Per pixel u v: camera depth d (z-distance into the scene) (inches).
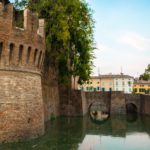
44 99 2142.0
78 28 2356.1
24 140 1315.2
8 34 1235.2
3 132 1227.9
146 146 1605.6
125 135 1994.3
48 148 1387.8
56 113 2655.0
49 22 2100.1
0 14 1206.9
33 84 1406.3
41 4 2123.5
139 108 3703.3
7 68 1254.3
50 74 2390.5
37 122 1430.9
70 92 2893.7
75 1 2185.0
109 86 6353.3
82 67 2529.5
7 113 1248.8
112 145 1619.1
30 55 1366.9
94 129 2222.0
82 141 1676.9
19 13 1884.8
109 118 3157.0
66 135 1800.0
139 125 2554.1
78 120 2682.1
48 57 2298.2
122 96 3548.2
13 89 1280.8
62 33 2080.5
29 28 1343.5
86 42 2477.9
